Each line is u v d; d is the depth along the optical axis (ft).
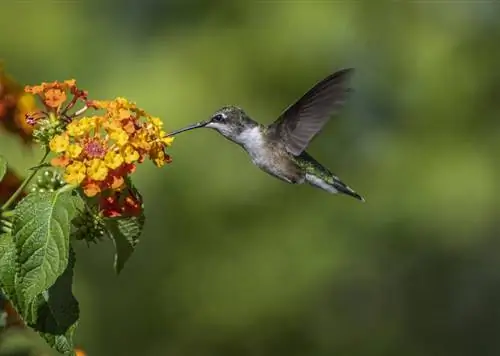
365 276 46.44
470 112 46.55
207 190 42.22
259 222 43.88
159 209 42.52
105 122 14.79
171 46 43.57
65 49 43.04
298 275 44.52
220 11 44.45
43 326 14.47
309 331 46.01
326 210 44.80
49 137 15.25
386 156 45.85
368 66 46.16
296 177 22.59
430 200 45.14
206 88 42.57
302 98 22.02
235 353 45.55
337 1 44.34
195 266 43.68
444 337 49.26
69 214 14.19
